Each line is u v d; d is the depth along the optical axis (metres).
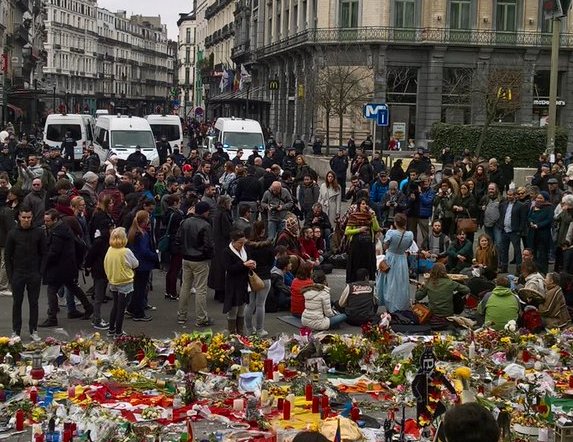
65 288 17.33
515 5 64.12
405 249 16.75
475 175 24.97
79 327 15.92
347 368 12.90
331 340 13.33
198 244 16.06
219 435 9.98
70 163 43.09
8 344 12.77
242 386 11.77
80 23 173.12
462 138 47.34
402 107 64.50
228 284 14.88
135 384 11.78
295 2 75.19
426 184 23.41
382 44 63.41
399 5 64.06
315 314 15.66
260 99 82.62
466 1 63.88
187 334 14.13
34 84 104.25
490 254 18.77
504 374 12.51
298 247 18.97
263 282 15.09
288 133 76.38
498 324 15.38
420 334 15.59
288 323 16.50
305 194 24.69
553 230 21.61
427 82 64.25
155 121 50.00
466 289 16.38
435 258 20.09
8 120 75.94
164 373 12.55
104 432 9.73
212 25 134.50
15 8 95.88
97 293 15.83
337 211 24.80
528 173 35.81
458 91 62.56
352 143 45.12
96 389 11.47
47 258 15.51
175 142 50.03
